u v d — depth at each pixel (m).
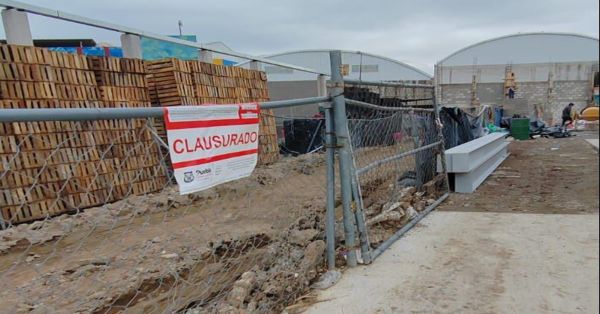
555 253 3.08
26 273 3.66
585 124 15.72
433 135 5.67
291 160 9.23
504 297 2.48
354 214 3.20
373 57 30.38
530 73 25.84
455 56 31.14
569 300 2.39
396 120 4.67
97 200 6.39
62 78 6.71
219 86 10.22
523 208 4.53
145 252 4.01
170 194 5.93
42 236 4.58
